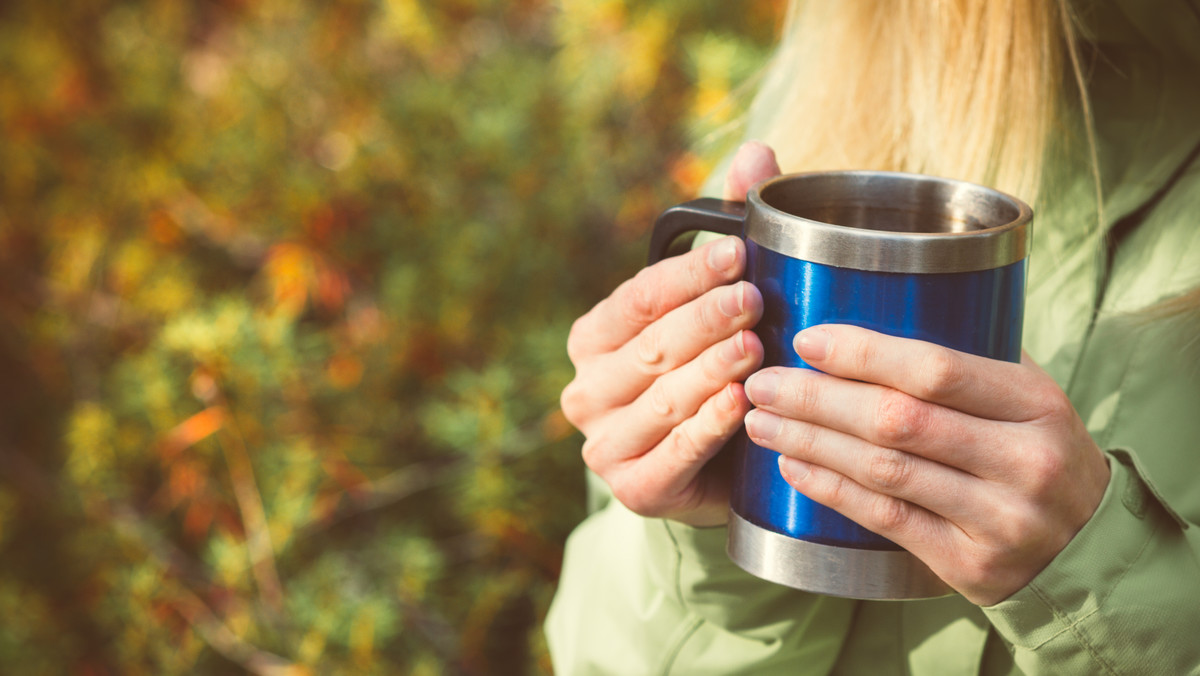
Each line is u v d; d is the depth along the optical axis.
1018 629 0.70
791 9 0.93
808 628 0.83
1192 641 0.70
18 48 1.78
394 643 1.62
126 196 1.68
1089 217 0.80
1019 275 0.68
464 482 1.56
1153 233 0.78
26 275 1.85
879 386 0.66
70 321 1.80
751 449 0.70
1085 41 0.82
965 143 0.83
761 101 0.95
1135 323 0.77
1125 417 0.77
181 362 1.52
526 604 1.68
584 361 0.75
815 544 0.69
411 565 1.54
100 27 1.78
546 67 1.59
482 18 1.66
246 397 1.47
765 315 0.68
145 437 1.61
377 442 1.60
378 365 1.57
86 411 1.61
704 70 1.40
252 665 1.60
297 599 1.54
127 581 1.63
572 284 1.59
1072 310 0.79
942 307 0.66
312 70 1.60
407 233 1.54
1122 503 0.70
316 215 1.50
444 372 1.59
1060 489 0.66
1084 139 0.82
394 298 1.52
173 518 1.74
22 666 1.70
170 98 1.66
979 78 0.82
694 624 0.84
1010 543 0.67
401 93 1.55
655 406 0.72
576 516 1.55
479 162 1.50
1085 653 0.70
